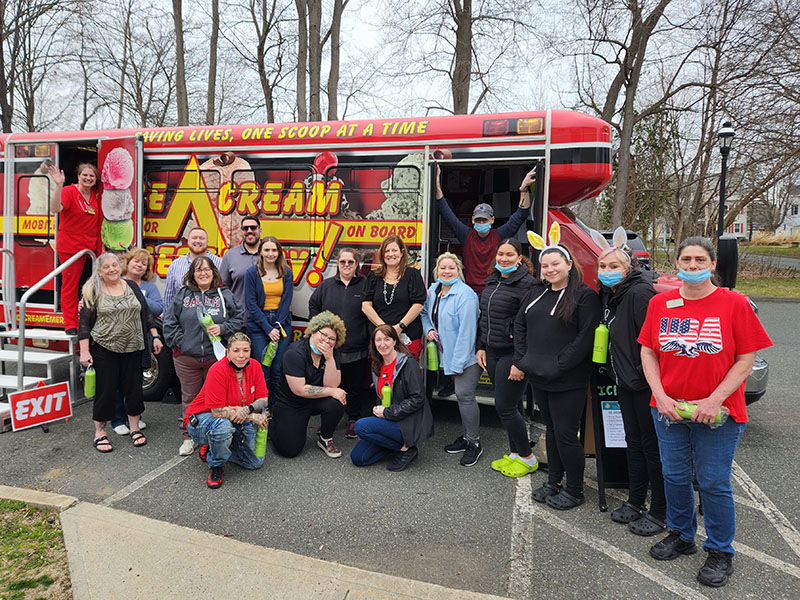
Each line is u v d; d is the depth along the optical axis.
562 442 3.62
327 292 4.92
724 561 2.91
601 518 3.58
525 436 4.18
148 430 5.12
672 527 3.15
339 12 12.63
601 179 4.79
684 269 2.73
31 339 6.05
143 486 4.02
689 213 20.88
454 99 13.91
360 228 5.26
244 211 5.54
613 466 3.71
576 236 5.20
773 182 18.28
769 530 3.43
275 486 4.04
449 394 5.16
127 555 3.01
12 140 6.07
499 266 4.09
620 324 3.27
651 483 3.34
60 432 5.02
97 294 4.48
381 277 4.76
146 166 5.78
